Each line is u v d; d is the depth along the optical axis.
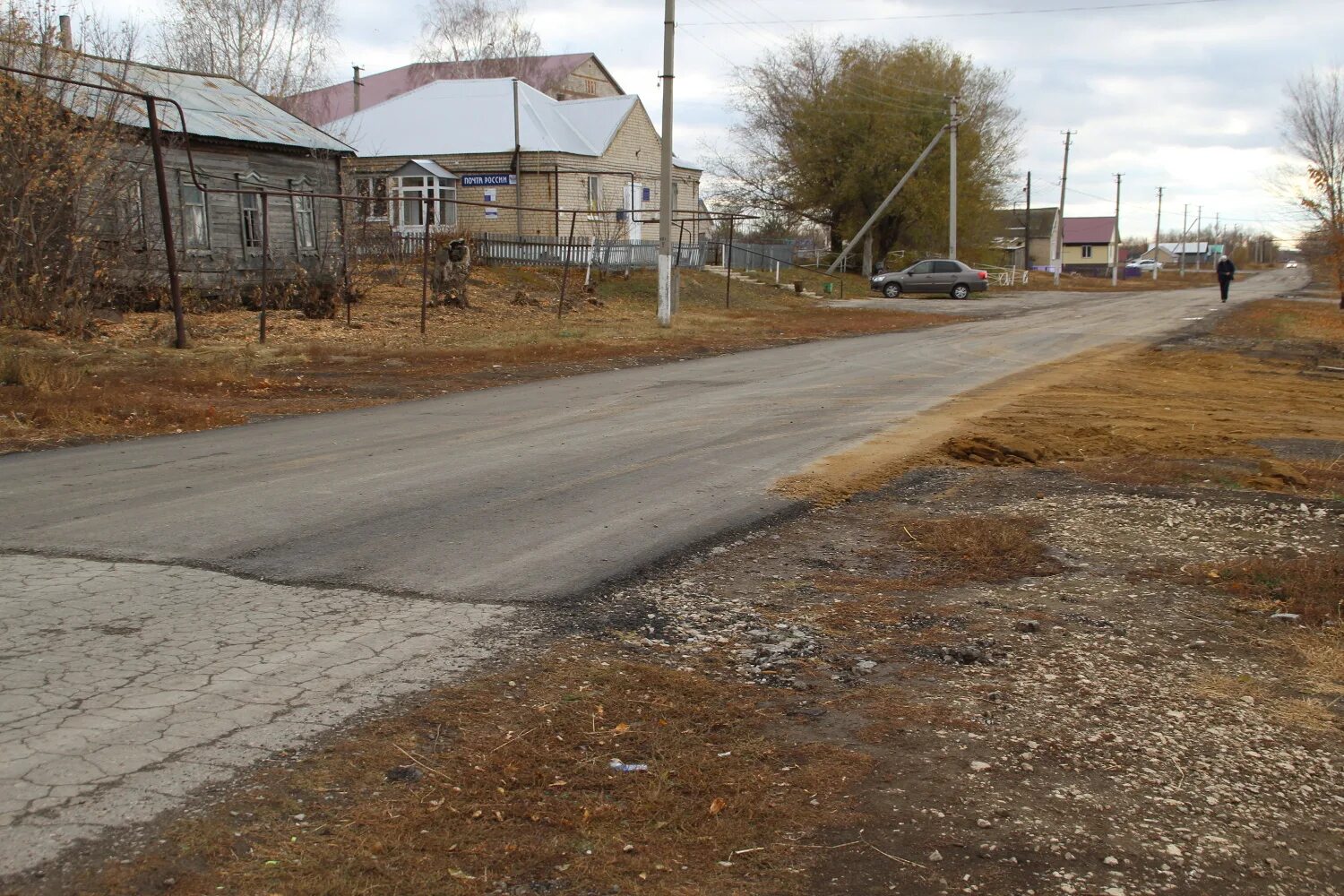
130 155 20.27
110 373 13.59
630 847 3.20
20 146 16.61
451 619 5.12
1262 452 9.97
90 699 4.07
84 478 8.03
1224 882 3.16
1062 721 4.24
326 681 4.32
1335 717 4.35
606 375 15.73
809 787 3.62
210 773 3.51
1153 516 7.41
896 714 4.25
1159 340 22.38
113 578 5.59
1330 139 33.00
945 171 52.09
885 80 51.72
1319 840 3.42
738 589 5.83
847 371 16.36
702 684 4.50
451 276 24.61
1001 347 20.81
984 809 3.51
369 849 3.11
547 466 8.83
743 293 36.38
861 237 54.66
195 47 40.84
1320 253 36.97
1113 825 3.45
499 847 3.17
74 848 3.05
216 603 5.24
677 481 8.32
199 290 21.81
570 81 61.16
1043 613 5.56
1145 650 5.07
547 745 3.84
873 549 6.66
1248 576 6.07
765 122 53.88
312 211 25.52
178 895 2.86
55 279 17.48
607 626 5.14
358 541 6.40
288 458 8.99
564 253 33.09
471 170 37.66
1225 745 4.07
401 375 15.07
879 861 3.18
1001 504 7.79
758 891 3.02
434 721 3.98
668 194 23.61
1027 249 86.25
